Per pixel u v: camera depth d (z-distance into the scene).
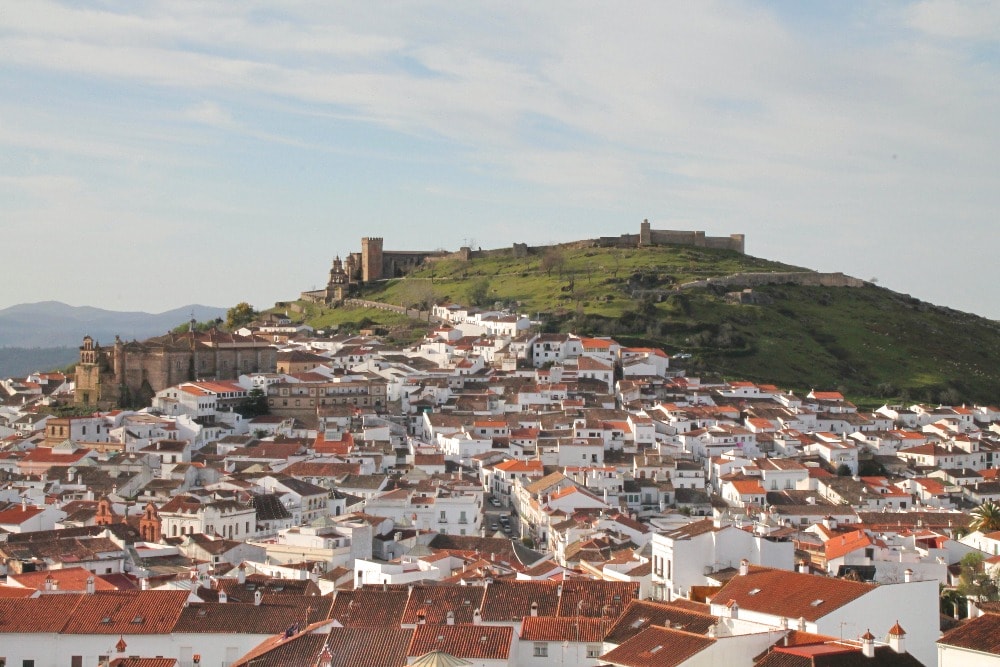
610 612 159.62
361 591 176.62
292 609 164.75
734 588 153.75
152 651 155.25
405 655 142.62
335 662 141.88
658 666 125.44
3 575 199.12
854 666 119.50
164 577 195.00
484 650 143.88
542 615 162.62
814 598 144.62
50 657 155.12
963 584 197.75
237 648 156.25
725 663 126.50
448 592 172.38
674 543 176.12
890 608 143.75
